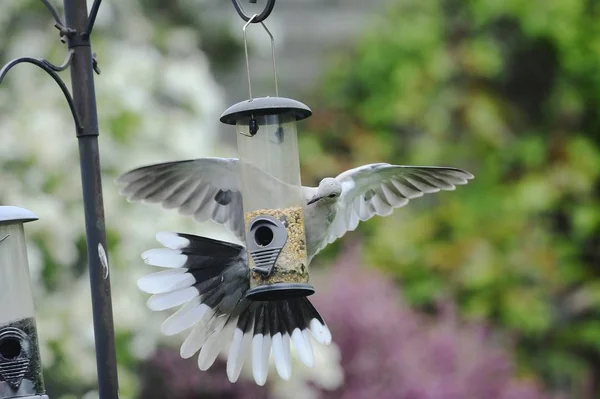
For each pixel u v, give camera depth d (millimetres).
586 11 17688
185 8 15742
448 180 8328
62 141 11195
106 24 13086
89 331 11070
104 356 6660
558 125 17422
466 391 12930
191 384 12547
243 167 7457
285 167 7445
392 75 17531
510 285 16078
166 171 7625
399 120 17219
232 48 16281
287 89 18047
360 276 14086
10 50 12195
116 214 11359
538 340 16266
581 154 17125
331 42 18328
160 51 13945
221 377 12555
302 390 12133
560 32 17328
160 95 12961
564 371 16125
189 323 7426
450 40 17578
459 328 14109
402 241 16156
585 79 17484
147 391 12703
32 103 11484
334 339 13250
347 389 13062
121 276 11297
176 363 12578
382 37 17797
